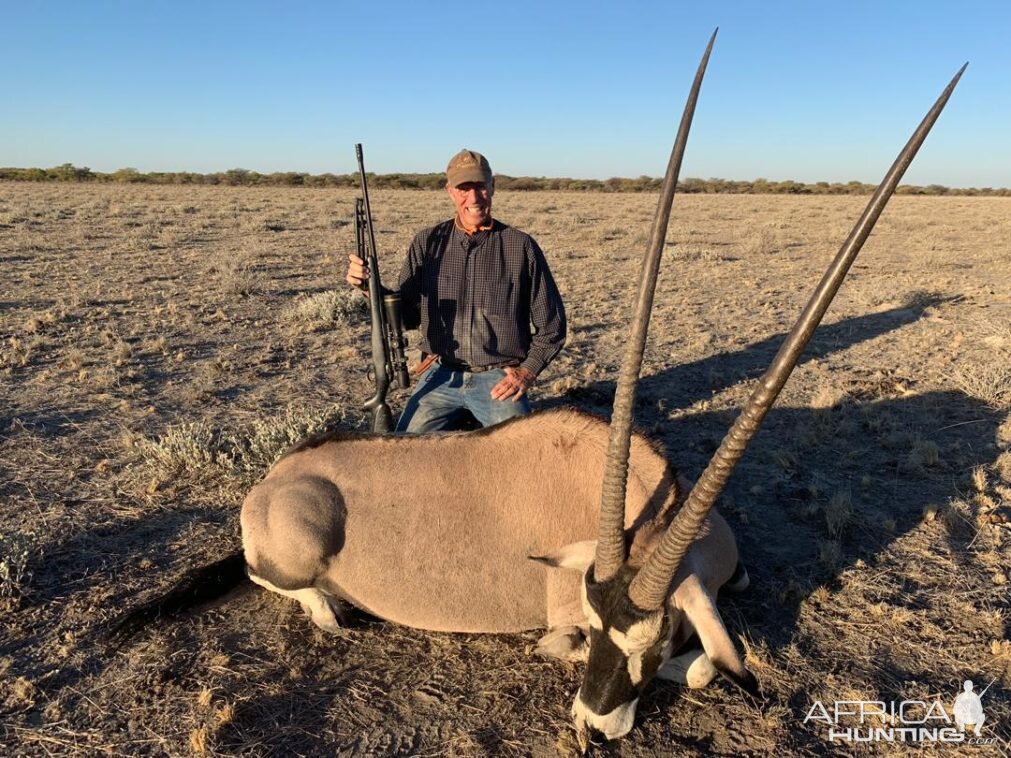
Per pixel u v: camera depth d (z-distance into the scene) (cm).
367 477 379
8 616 405
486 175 495
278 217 3091
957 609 410
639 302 251
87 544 477
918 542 476
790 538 488
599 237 2245
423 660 381
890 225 2828
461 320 514
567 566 319
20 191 4862
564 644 354
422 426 540
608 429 362
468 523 368
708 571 342
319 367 867
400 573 371
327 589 393
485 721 341
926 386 765
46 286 1351
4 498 530
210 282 1439
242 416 701
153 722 338
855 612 410
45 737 328
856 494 542
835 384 787
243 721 339
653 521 320
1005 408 687
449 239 516
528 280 516
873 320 1080
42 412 697
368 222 508
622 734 301
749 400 224
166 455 577
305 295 1333
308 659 381
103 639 390
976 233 2502
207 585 412
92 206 3406
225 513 518
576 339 1004
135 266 1630
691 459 617
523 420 378
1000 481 550
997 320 1025
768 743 326
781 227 2798
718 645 288
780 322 1095
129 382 792
